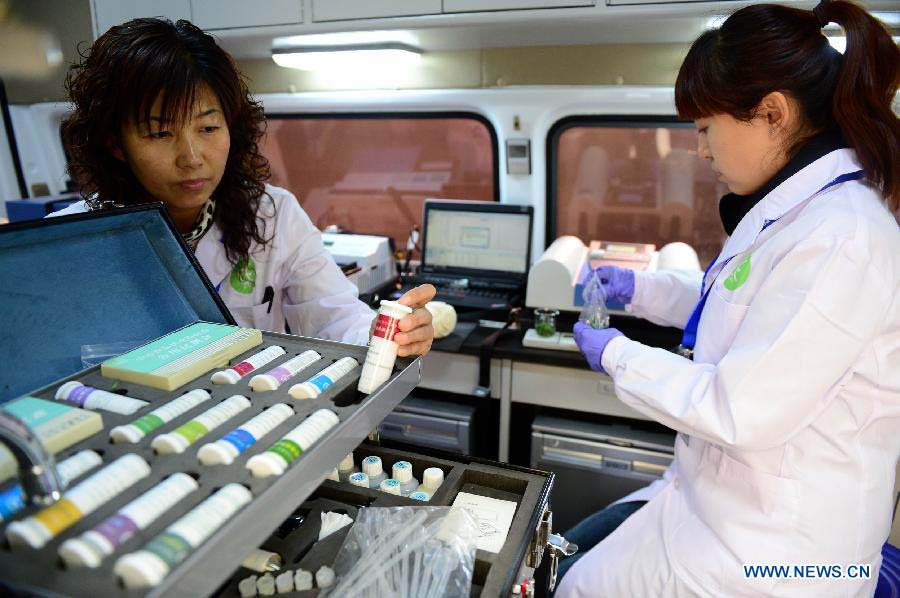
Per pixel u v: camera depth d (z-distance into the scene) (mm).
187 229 1368
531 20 1930
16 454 564
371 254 2635
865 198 1103
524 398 2291
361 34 2146
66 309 880
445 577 795
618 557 1428
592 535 1686
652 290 1973
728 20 1172
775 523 1177
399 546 844
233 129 1312
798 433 1139
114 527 572
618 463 2170
